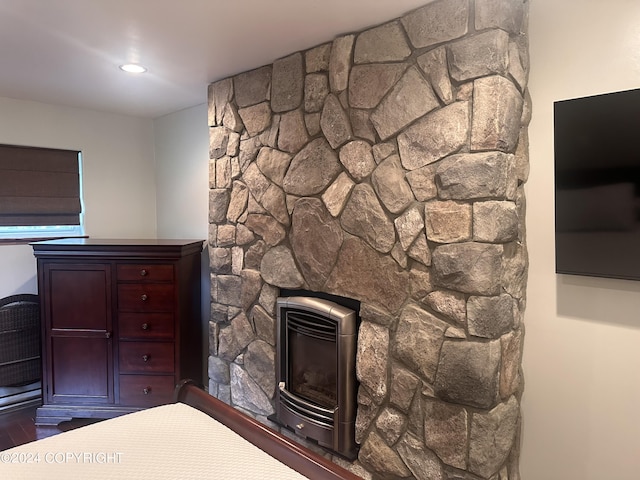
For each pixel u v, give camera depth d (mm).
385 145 2146
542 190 1991
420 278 2041
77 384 3371
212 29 2244
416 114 2018
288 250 2684
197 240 3803
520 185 2006
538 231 2010
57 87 3297
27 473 1466
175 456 1570
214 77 3043
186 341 3422
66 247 3281
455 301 1927
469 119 1855
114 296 3314
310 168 2512
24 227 3826
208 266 3830
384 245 2164
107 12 2055
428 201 1993
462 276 1887
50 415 3369
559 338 1976
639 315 1777
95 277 3320
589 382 1907
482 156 1820
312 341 2641
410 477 2111
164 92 3443
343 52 2299
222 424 1833
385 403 2215
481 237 1837
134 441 1677
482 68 1811
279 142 2697
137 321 3322
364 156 2236
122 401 3355
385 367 2195
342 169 2350
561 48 1911
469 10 1845
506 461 2008
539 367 2035
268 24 2176
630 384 1809
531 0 1976
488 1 1786
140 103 3803
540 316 2023
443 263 1947
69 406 3379
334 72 2350
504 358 1922
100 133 4102
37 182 3791
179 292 3320
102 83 3191
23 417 3504
